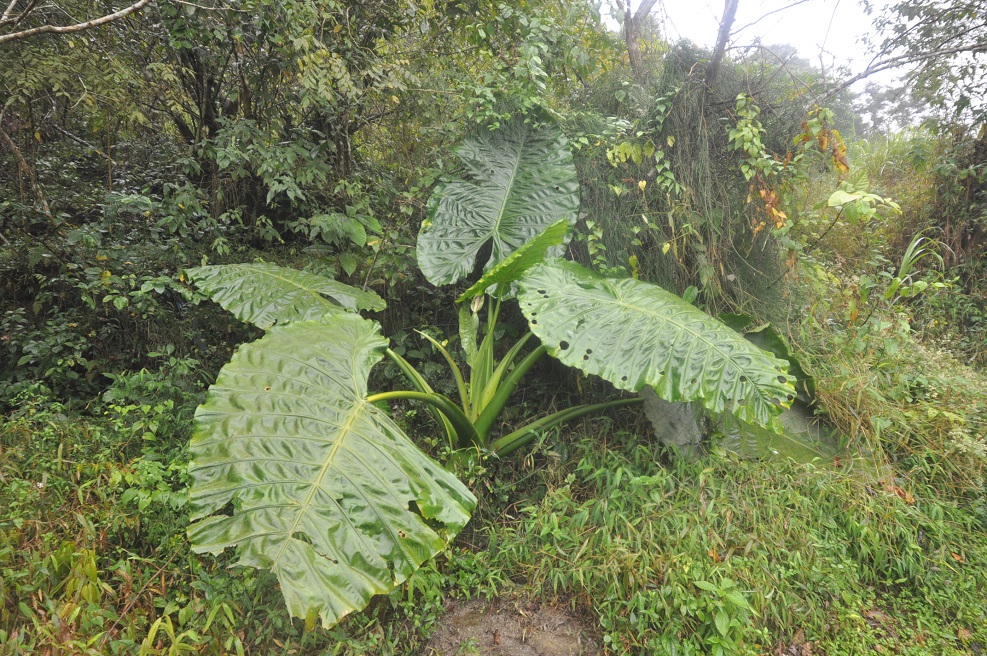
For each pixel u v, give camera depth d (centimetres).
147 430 325
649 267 418
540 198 414
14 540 232
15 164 463
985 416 364
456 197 421
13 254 396
